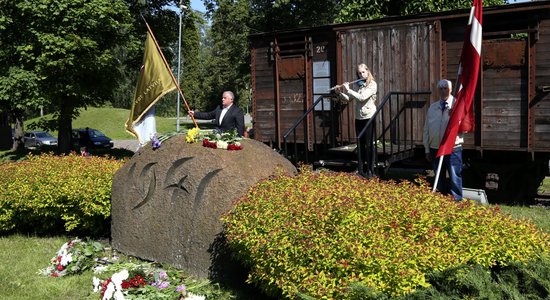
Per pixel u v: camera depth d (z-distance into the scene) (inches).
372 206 177.3
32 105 742.5
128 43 814.5
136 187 278.4
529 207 387.2
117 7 755.4
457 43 392.8
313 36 459.8
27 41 756.6
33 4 706.2
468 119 271.9
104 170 323.9
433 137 285.1
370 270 156.5
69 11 713.0
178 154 262.2
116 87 864.3
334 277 160.6
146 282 221.3
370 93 334.6
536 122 366.3
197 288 220.2
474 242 167.5
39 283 244.5
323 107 439.8
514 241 172.1
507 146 376.8
